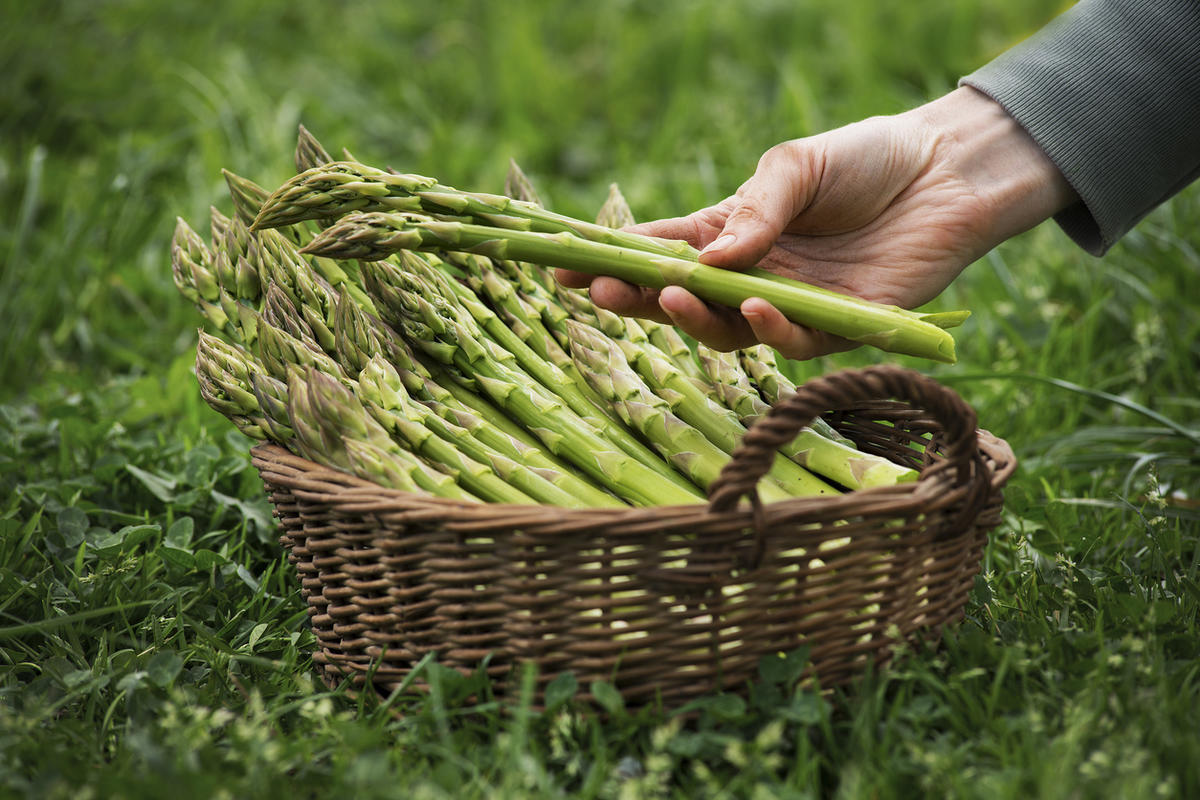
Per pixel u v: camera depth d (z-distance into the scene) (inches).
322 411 62.8
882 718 58.1
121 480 90.6
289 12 223.6
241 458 91.6
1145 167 75.5
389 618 59.6
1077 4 77.8
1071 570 71.1
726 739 53.4
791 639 56.9
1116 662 58.4
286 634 72.0
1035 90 75.2
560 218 69.0
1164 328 109.4
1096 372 108.7
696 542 53.7
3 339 118.0
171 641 69.6
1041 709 57.7
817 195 73.0
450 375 73.2
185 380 102.9
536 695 57.4
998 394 103.7
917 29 201.5
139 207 137.1
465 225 67.2
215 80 186.1
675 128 171.3
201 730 56.4
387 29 222.5
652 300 72.8
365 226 65.6
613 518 53.5
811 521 54.0
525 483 66.0
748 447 51.8
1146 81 74.2
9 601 69.9
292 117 169.2
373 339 69.8
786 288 67.1
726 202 78.7
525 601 55.4
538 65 197.8
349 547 60.8
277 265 74.5
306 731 60.0
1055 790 50.0
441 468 65.3
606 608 55.0
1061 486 90.3
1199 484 89.8
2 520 77.3
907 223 75.9
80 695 63.0
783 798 50.8
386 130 183.8
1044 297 118.2
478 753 55.7
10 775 55.2
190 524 80.0
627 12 223.9
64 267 122.3
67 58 185.9
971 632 61.5
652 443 71.1
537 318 77.0
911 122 76.1
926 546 58.4
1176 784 51.9
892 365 52.8
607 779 54.6
